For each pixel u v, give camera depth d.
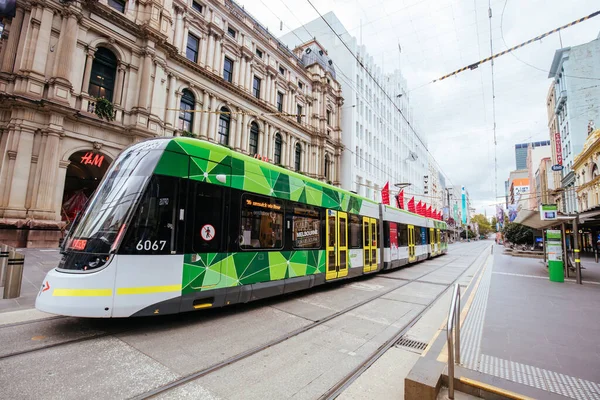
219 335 4.96
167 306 4.96
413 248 16.86
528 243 33.94
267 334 5.10
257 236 6.75
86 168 19.77
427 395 2.95
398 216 15.00
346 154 38.75
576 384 3.21
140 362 3.85
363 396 3.24
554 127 43.78
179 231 5.24
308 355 4.30
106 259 4.57
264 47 28.06
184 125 21.30
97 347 4.25
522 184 94.44
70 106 15.80
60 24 16.14
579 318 5.96
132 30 18.27
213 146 6.04
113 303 4.47
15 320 5.11
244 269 6.33
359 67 41.88
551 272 11.29
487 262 19.69
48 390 3.10
